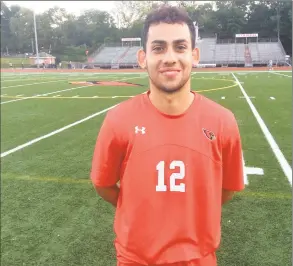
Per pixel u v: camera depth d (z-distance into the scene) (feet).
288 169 17.02
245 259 10.10
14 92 55.77
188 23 5.08
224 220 12.31
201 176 5.20
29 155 20.51
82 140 23.67
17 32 245.45
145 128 5.20
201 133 5.22
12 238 11.66
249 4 196.75
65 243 11.29
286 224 11.91
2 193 15.16
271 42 170.81
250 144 21.58
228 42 182.09
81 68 163.12
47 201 14.35
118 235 5.54
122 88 60.49
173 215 5.18
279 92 49.60
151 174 5.15
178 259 5.20
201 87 58.80
